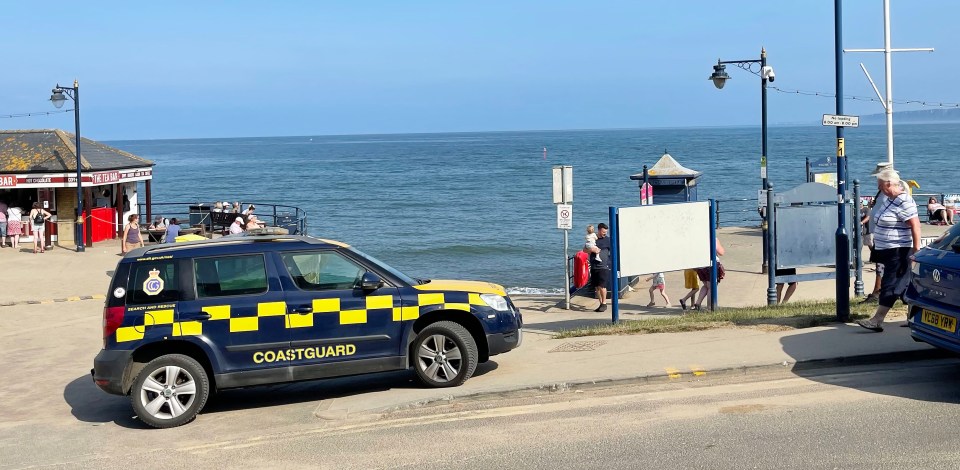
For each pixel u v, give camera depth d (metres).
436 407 8.49
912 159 98.00
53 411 9.70
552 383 8.73
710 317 12.03
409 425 7.93
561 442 7.08
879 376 8.62
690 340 10.50
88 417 9.31
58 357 12.95
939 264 7.99
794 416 7.42
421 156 162.12
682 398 8.20
